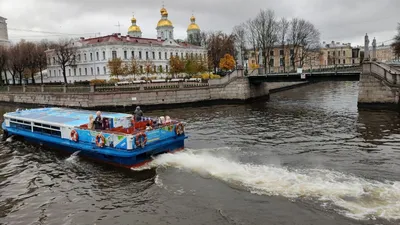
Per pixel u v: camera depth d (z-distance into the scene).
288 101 45.53
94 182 13.09
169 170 13.61
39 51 76.12
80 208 10.87
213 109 38.53
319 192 10.92
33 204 11.31
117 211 10.53
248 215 9.78
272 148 17.66
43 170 14.93
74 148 16.48
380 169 13.55
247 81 44.62
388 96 32.91
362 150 16.84
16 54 68.50
